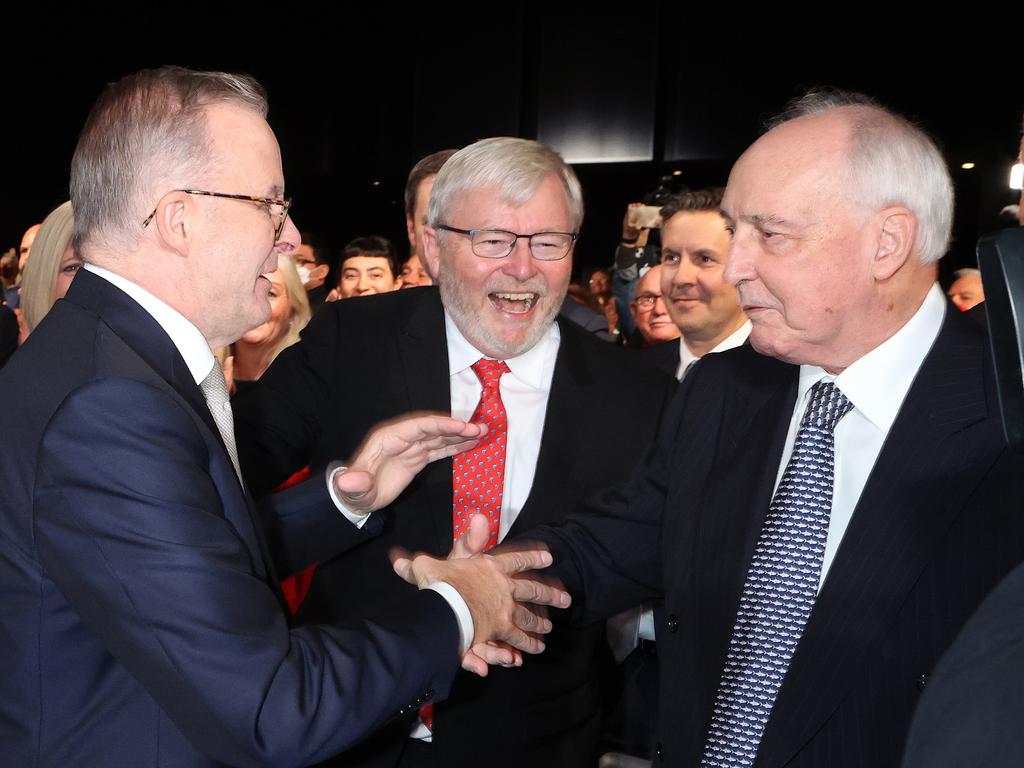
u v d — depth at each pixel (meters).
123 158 1.22
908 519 1.20
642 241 4.03
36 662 1.10
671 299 2.94
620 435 1.84
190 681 1.06
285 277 3.14
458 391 1.89
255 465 1.83
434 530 1.77
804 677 1.22
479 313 1.82
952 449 1.20
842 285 1.25
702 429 1.50
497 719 1.72
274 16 9.06
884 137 1.24
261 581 1.15
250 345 3.13
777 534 1.30
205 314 1.28
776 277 1.27
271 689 1.07
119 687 1.11
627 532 1.61
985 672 0.51
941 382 1.25
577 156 8.53
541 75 8.62
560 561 1.59
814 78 7.86
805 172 1.24
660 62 8.29
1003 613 0.52
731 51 8.09
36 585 1.10
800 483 1.31
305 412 1.91
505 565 1.44
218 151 1.25
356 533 1.66
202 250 1.24
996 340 0.50
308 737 1.09
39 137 8.32
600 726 1.89
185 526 1.07
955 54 7.48
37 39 8.15
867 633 1.19
